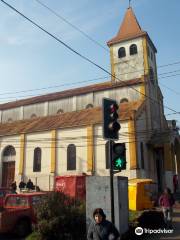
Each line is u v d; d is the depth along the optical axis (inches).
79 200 551.5
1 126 1628.9
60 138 1330.0
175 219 724.7
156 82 1676.9
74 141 1291.8
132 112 1224.8
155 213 595.5
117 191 504.4
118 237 277.6
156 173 1369.3
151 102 1514.5
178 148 1503.4
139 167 1171.9
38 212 494.6
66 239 474.0
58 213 485.4
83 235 491.2
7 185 1425.9
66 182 960.9
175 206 975.0
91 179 516.4
